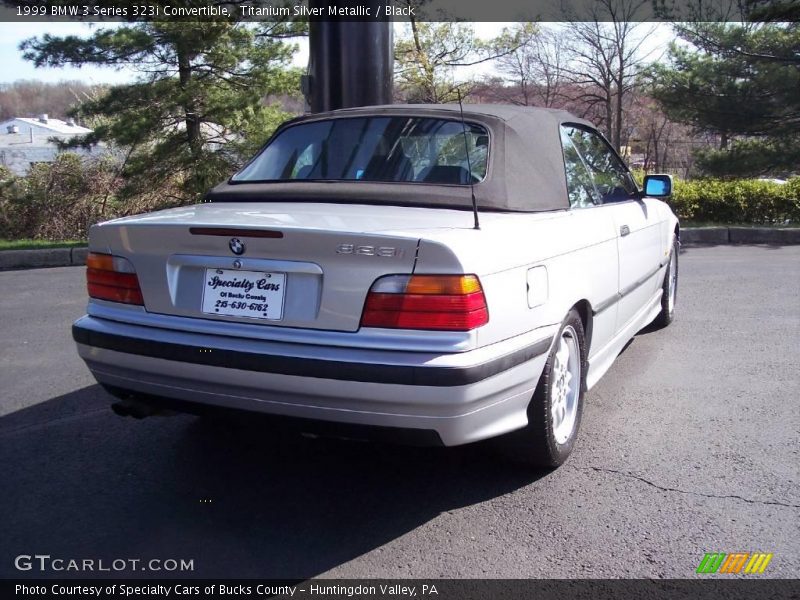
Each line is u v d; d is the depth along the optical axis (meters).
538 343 3.19
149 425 4.27
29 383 5.03
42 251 10.52
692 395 4.69
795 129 14.22
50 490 3.47
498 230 3.09
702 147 17.25
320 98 8.00
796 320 6.57
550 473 3.62
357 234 2.82
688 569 2.83
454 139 3.81
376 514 3.27
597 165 4.69
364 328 2.84
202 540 3.06
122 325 3.25
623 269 4.47
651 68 15.17
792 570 2.81
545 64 21.25
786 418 4.29
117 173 14.45
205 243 3.06
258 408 2.99
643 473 3.61
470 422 2.91
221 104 13.20
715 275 8.80
